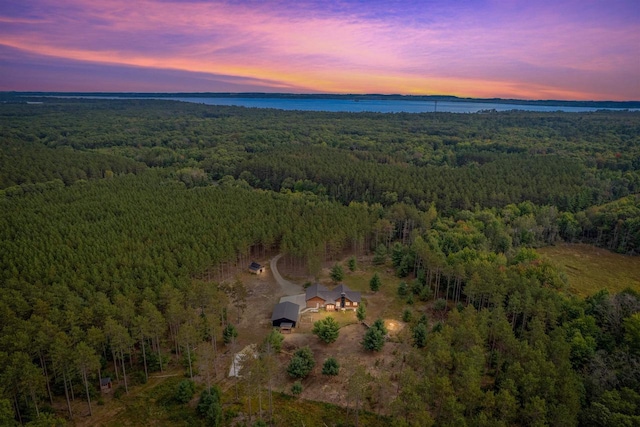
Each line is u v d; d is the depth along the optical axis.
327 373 72.25
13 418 57.94
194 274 103.19
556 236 146.25
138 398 68.69
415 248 113.44
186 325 72.25
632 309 76.00
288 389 70.25
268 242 121.31
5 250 102.69
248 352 70.19
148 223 124.06
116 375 71.88
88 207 139.62
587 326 72.62
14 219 124.69
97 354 74.38
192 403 67.62
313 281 110.94
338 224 128.62
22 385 58.97
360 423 62.56
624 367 61.50
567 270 122.50
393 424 51.72
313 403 67.00
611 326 74.56
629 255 134.50
